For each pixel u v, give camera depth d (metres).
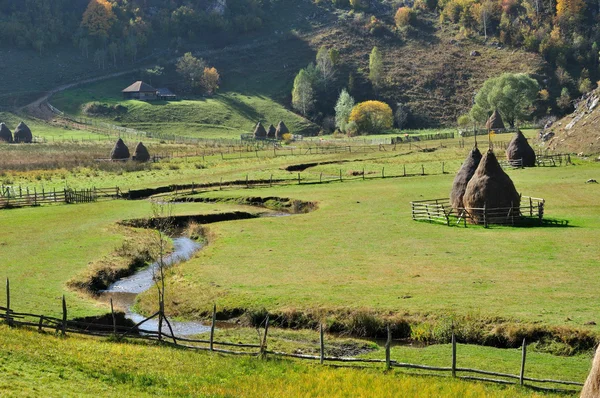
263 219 75.00
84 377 31.19
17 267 55.16
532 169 106.38
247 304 45.88
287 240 63.81
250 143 182.12
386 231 65.94
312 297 46.00
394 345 40.06
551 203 76.88
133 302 49.34
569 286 45.59
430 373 34.28
